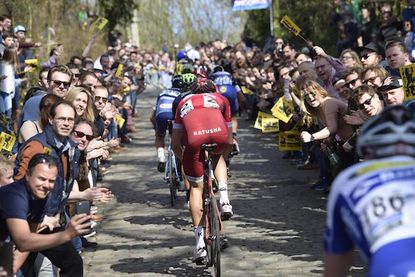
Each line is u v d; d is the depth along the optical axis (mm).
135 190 14633
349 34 20234
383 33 17156
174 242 10508
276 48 21453
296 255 9438
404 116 4375
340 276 4414
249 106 24750
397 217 4035
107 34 36031
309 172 15516
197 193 9242
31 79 19281
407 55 11031
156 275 8969
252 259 9359
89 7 36781
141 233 11133
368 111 9672
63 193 7402
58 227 7027
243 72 24859
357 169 4309
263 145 19625
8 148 9391
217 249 8375
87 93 9719
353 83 11102
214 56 33281
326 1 26250
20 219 6211
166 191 14406
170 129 12906
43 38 26312
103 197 7613
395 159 4277
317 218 11414
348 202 4203
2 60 14352
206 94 9430
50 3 28094
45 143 7562
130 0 39281
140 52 44906
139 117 28453
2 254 6082
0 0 22766
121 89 18609
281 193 13469
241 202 12844
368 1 21438
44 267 7324
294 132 14695
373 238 4047
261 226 11070
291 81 15086
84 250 10305
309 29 28344
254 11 36812
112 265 9492
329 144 11250
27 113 9727
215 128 9086
